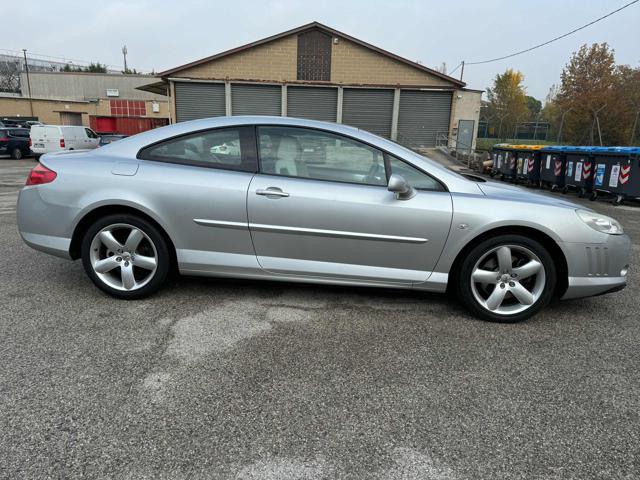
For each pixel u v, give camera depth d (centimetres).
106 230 333
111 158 338
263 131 333
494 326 321
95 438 194
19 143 2153
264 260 330
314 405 221
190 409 215
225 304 342
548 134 4591
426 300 363
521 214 312
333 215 316
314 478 175
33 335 284
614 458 191
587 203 1071
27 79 4872
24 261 438
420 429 206
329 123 339
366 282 329
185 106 2192
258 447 192
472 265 320
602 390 242
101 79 4962
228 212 323
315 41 2173
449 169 345
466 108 2220
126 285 339
